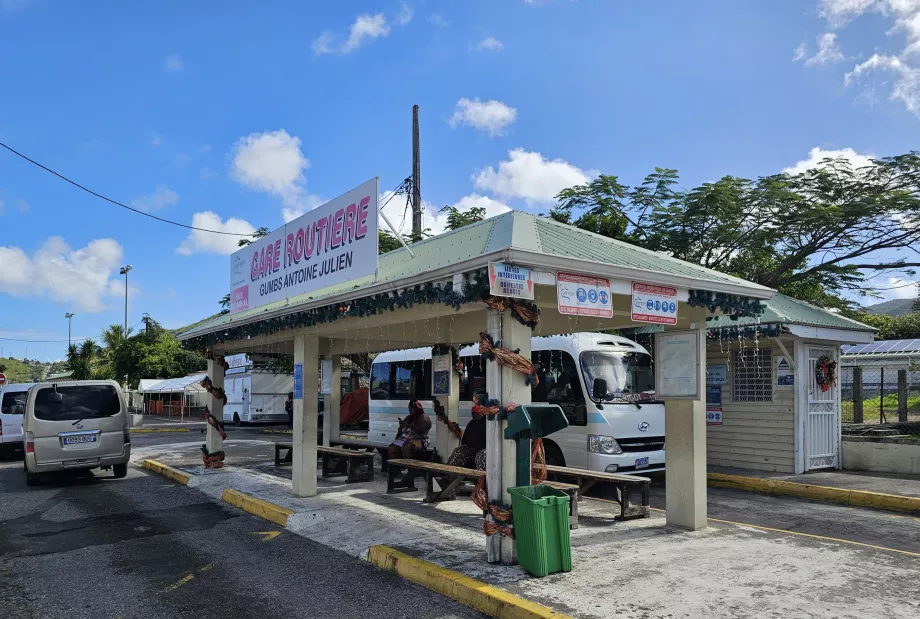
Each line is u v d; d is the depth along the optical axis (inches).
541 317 353.7
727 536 280.7
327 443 630.5
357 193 291.6
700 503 294.7
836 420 489.1
